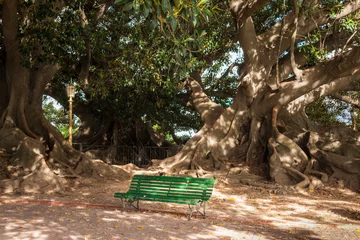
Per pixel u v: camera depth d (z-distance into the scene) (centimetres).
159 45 1688
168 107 2456
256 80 1744
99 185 1391
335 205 1104
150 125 2719
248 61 1742
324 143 1586
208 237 676
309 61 1619
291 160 1520
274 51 1731
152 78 1867
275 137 1603
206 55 2094
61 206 962
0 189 1172
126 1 544
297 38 1728
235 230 743
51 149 1586
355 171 1405
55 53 1475
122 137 2697
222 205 1052
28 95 1652
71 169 1516
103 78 1962
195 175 1580
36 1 1422
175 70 1850
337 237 709
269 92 1716
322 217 912
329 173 1472
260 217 893
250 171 1611
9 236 640
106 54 1894
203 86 2311
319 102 2564
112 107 2464
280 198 1213
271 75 1830
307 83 1620
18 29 1478
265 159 1650
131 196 910
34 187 1198
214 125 1802
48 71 1697
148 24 617
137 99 2291
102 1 1834
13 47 1548
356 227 799
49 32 1380
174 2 598
